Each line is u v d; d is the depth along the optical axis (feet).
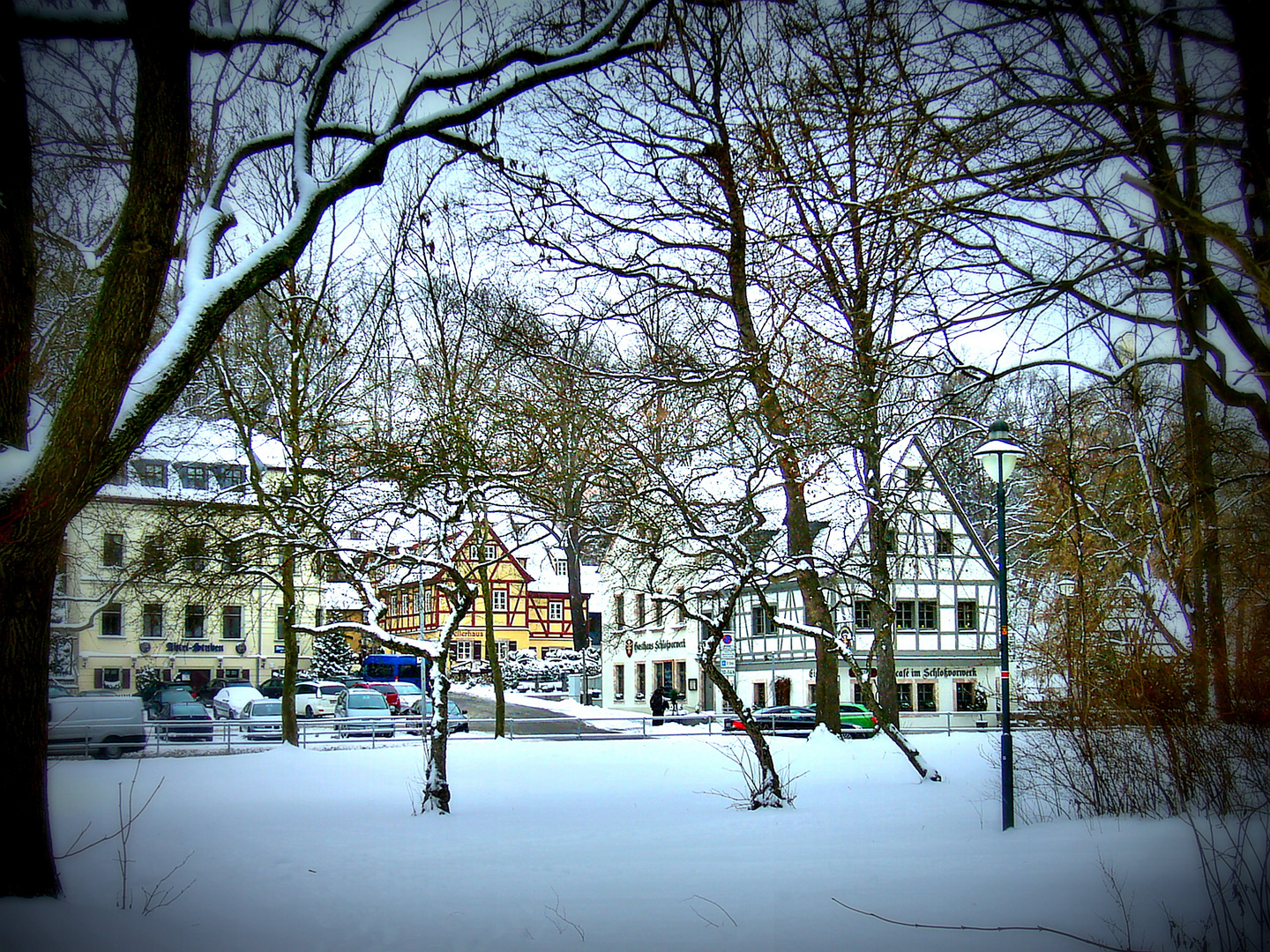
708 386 52.34
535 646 234.79
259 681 169.58
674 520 52.60
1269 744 36.52
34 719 24.88
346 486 55.11
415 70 32.83
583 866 33.50
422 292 73.77
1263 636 39.29
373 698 122.11
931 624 128.16
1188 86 27.84
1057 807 42.04
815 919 24.23
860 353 40.16
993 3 25.94
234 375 80.84
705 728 115.96
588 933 23.86
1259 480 43.70
